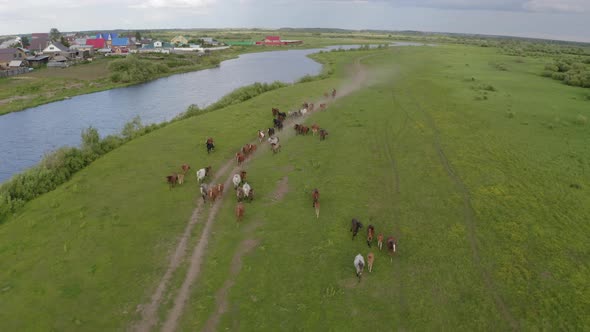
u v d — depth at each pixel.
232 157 32.00
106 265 18.78
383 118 41.56
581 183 25.98
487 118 40.50
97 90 74.00
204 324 15.33
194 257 19.31
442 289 16.86
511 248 19.39
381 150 32.62
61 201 24.97
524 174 27.47
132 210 23.64
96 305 16.39
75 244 20.45
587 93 53.25
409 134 36.31
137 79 83.88
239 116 43.28
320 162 30.22
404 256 19.06
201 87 77.88
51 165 29.42
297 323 15.31
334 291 16.80
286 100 50.62
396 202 24.14
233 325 15.27
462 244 19.84
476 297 16.38
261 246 19.92
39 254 19.77
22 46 149.50
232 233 21.19
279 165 30.03
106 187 26.69
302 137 36.28
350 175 27.92
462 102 47.12
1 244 20.78
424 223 21.81
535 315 15.42
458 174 27.73
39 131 48.97
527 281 17.19
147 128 40.59
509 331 14.78
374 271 18.03
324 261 18.78
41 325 15.41
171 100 66.19
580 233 20.47
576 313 15.44
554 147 32.44
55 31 193.75
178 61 107.75
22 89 71.00
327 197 24.81
